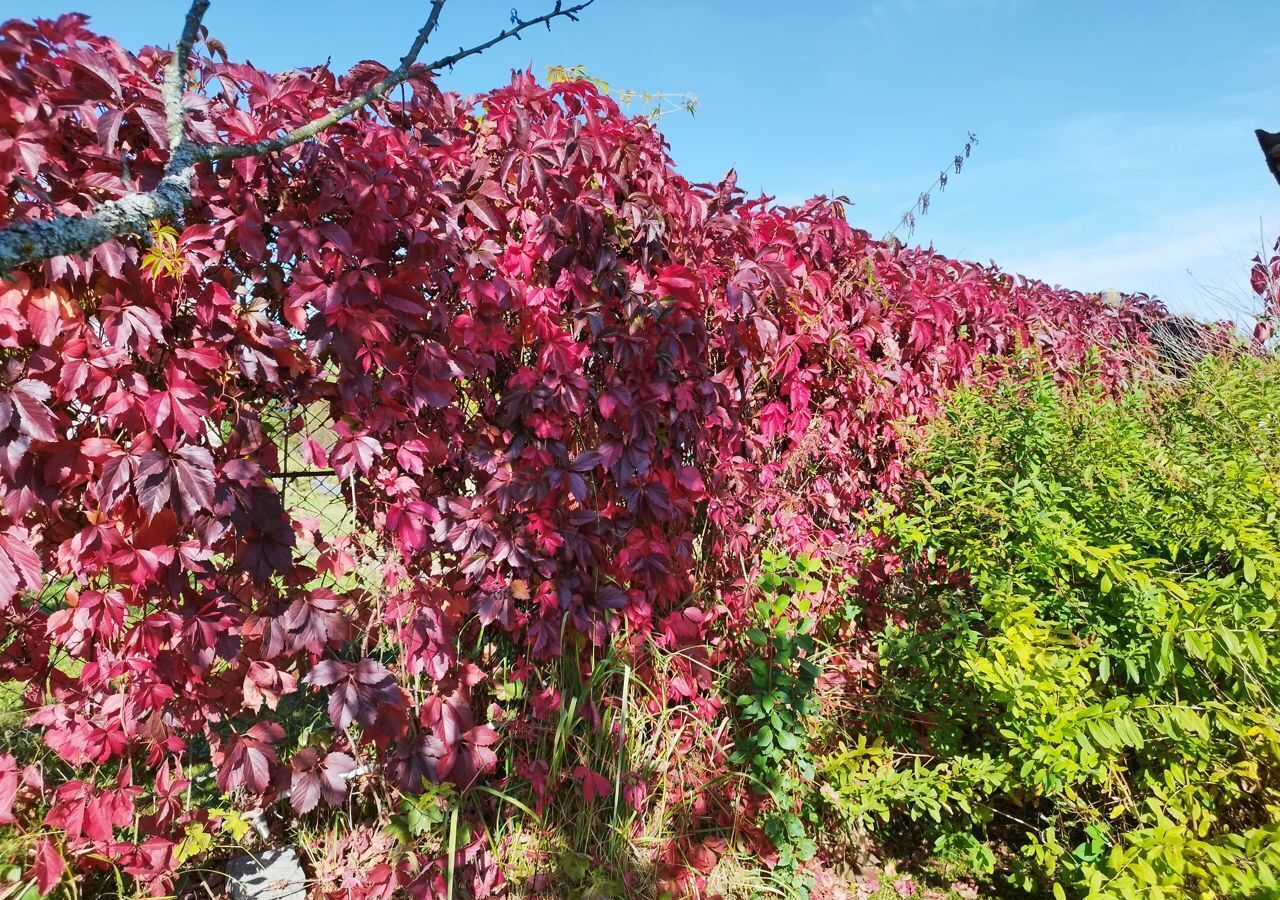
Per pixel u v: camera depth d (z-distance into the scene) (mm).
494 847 2445
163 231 1699
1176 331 6211
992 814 2748
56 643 2146
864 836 2949
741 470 3020
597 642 2527
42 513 1884
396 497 2268
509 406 2400
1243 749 1999
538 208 2430
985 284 4488
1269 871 1526
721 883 2576
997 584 2598
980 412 3152
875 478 3719
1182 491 2584
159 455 1816
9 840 2117
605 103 2506
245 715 2266
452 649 2342
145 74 1772
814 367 3195
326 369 2193
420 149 2195
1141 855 1837
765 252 2914
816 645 3170
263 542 2004
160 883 2168
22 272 1704
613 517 2654
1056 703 2135
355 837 2471
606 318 2574
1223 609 2018
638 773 2633
